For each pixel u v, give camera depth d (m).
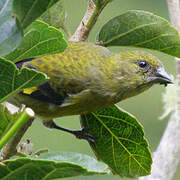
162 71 2.18
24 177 1.73
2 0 1.71
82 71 2.17
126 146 2.13
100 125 2.13
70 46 2.17
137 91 2.19
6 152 2.11
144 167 2.13
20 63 2.16
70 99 2.17
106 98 2.18
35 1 1.64
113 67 2.17
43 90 2.16
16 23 1.64
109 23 2.13
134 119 2.12
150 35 2.12
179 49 2.12
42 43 2.06
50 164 1.65
